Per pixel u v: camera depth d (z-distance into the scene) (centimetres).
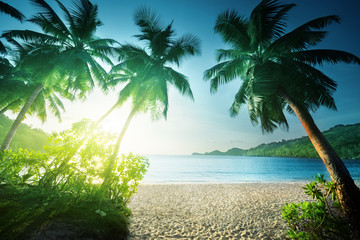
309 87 640
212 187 1252
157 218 565
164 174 2588
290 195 984
